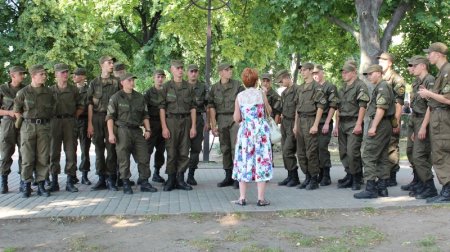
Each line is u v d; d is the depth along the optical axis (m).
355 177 8.14
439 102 6.64
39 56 27.22
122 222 5.96
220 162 12.27
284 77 8.70
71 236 5.39
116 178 8.52
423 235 5.19
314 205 6.79
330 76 22.19
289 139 8.55
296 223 5.83
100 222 5.98
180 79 8.27
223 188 8.46
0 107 8.16
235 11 17.56
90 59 28.34
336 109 8.39
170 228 5.65
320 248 4.82
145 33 24.91
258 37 17.78
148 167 8.22
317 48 17.84
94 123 8.28
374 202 6.94
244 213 6.23
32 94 7.59
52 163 8.16
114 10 17.30
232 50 18.23
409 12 15.55
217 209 6.54
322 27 17.11
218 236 5.30
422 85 7.13
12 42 27.38
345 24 15.30
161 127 8.88
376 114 7.20
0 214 6.36
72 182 8.29
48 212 6.46
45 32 26.75
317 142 8.09
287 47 17.70
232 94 8.29
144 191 8.15
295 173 8.67
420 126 7.19
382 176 7.48
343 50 19.16
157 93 8.70
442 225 5.57
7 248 4.92
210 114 8.55
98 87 8.28
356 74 8.09
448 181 6.70
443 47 6.70
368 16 14.28
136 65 24.38
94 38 27.94
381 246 4.85
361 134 7.94
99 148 8.38
